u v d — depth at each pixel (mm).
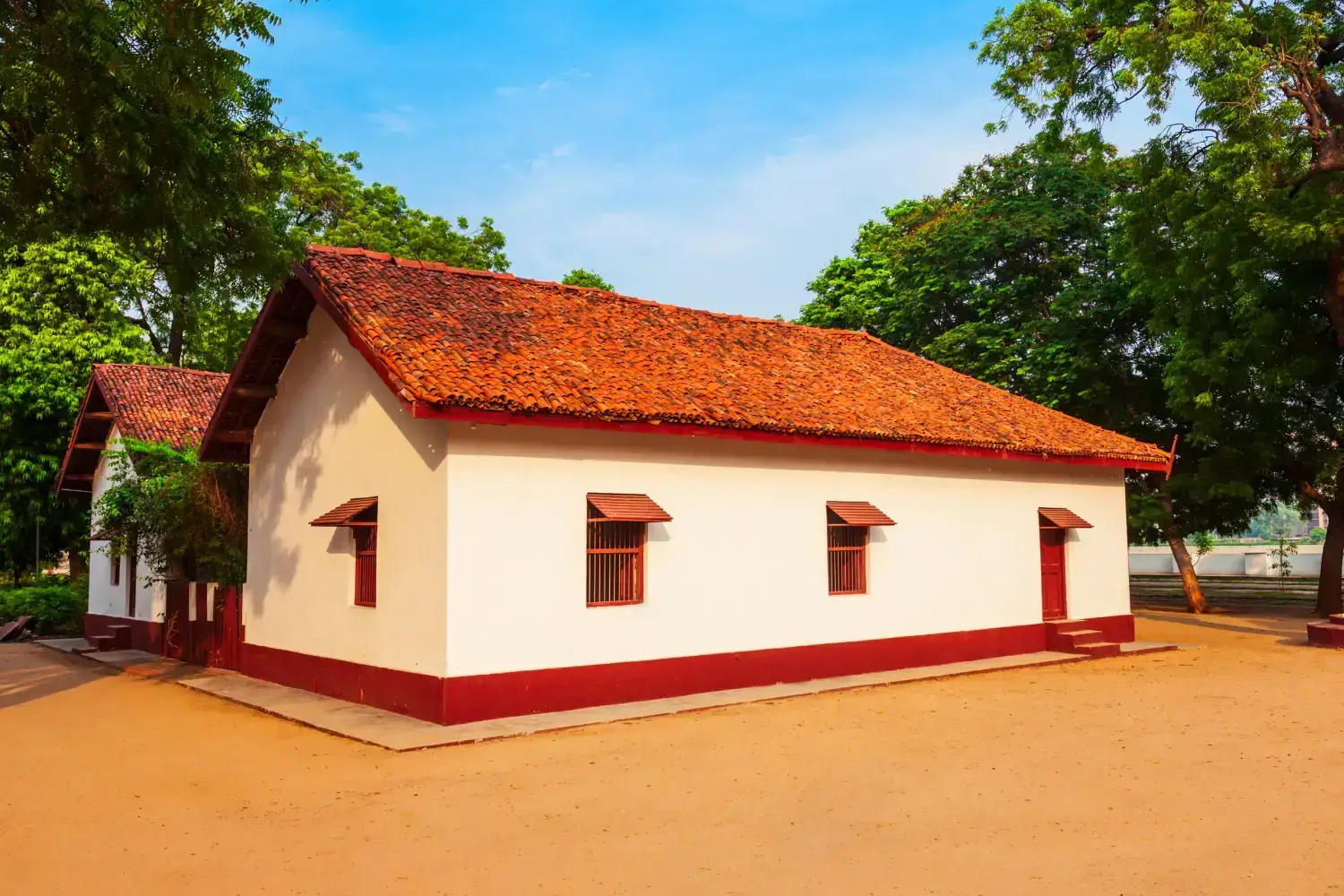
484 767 9336
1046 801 8039
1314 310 23016
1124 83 17641
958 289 29875
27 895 6164
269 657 15227
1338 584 25688
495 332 13453
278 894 6133
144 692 14805
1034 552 17656
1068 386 27125
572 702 11977
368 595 12984
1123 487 19531
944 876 6305
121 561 21891
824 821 7527
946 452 15617
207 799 8391
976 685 14305
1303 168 18953
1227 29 16656
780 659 14016
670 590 13000
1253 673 15500
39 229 13141
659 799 8148
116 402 21281
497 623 11484
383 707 12242
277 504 15398
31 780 9172
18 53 11000
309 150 35406
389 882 6320
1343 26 18891
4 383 27766
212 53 11523
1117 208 27375
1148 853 6727
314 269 13430
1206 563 40656
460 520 11281
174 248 13258
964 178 33125
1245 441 24859
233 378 15156
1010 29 19781
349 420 13453
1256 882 6156
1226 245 19781
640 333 15773
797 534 14406
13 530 28969
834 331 20625
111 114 11430
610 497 12461
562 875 6387
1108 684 14367
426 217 39500
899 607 15531
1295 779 8750
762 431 13305
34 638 24141
